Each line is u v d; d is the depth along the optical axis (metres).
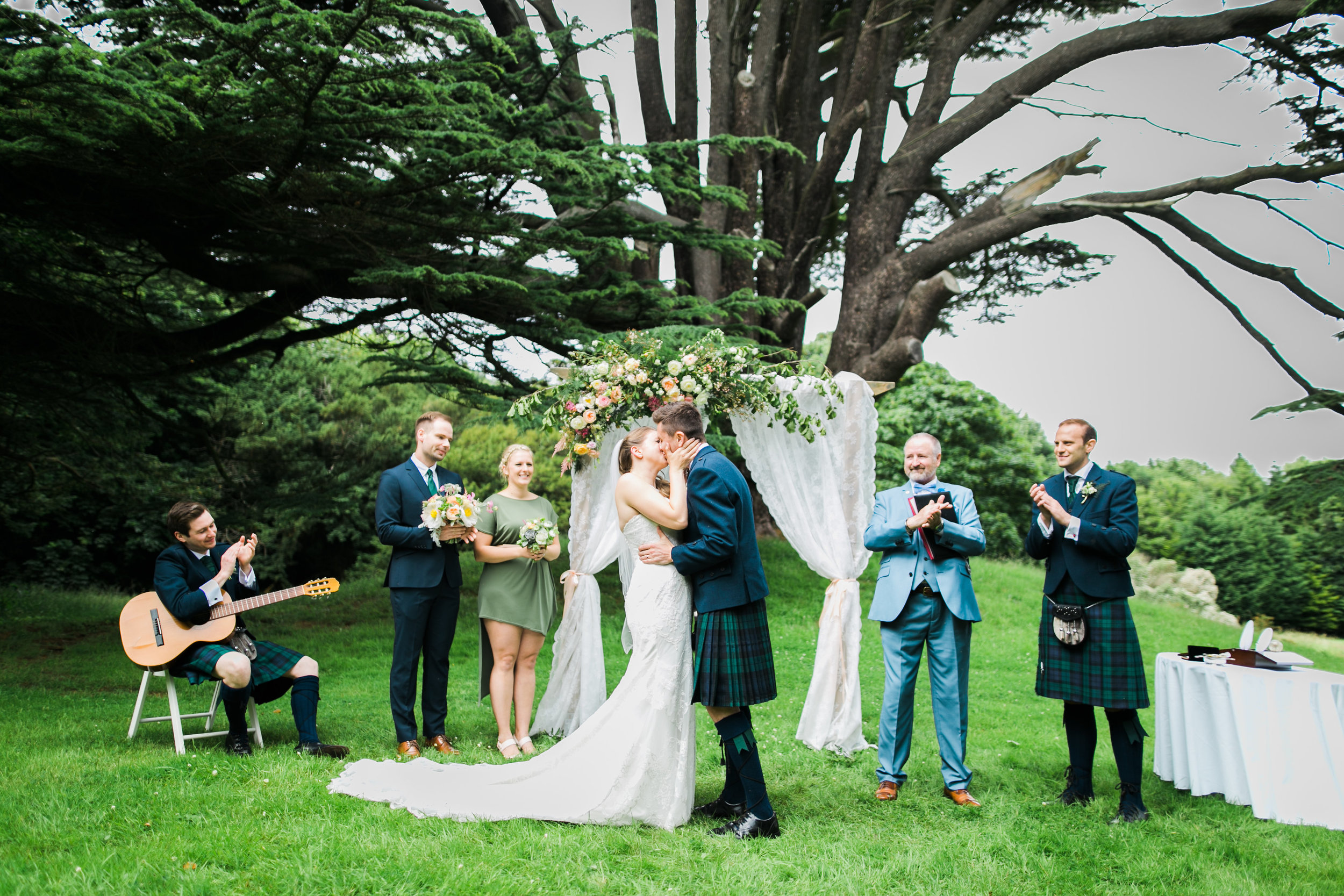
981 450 21.42
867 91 14.66
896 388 22.33
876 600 4.63
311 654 9.05
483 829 3.62
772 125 15.23
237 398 19.06
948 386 21.92
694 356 5.52
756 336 14.57
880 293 14.49
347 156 7.42
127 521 18.84
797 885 3.19
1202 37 12.76
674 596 3.91
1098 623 4.27
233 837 3.33
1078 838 3.79
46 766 4.29
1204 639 11.59
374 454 20.98
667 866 3.35
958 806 4.31
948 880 3.32
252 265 10.07
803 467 5.79
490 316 10.59
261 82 6.65
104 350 9.90
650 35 9.79
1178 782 4.66
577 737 4.01
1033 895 3.23
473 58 9.44
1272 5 12.14
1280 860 3.61
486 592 5.19
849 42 14.91
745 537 3.88
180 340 10.87
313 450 21.47
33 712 5.84
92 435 11.92
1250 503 10.18
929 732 6.04
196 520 4.93
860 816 4.15
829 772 4.89
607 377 5.51
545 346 10.97
